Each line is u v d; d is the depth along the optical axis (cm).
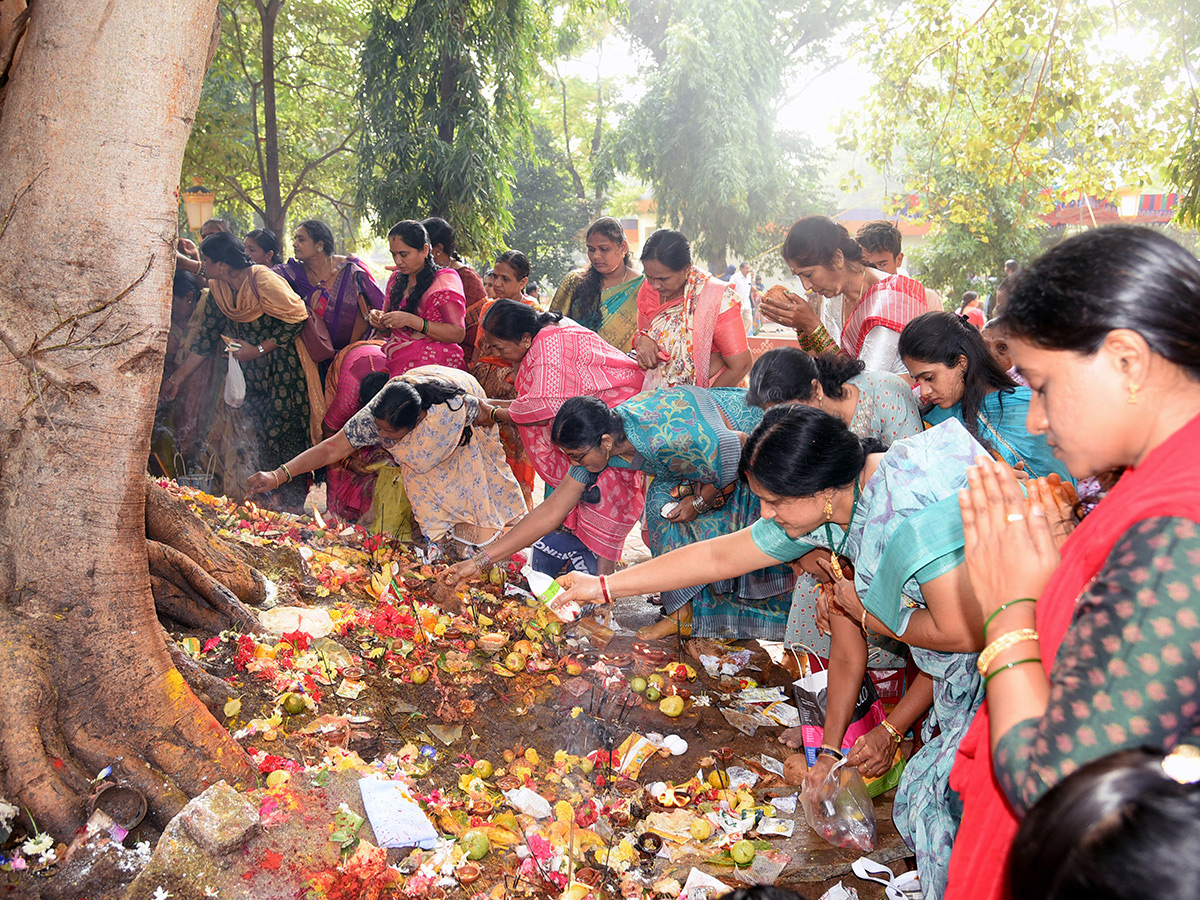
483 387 590
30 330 227
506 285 632
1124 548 127
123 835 223
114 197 227
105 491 236
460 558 466
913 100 845
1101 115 733
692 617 438
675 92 1980
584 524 446
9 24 250
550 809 286
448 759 302
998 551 163
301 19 1930
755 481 251
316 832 238
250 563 361
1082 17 689
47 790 217
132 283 232
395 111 1321
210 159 1786
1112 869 82
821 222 449
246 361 565
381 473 487
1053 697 128
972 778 172
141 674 241
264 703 287
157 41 227
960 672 237
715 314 473
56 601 231
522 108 1406
